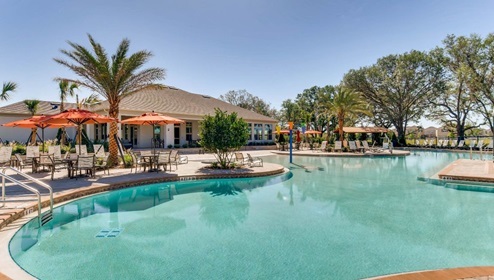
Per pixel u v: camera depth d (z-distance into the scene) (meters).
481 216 6.84
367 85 41.34
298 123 56.62
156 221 6.50
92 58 12.96
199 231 5.84
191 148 26.27
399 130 41.62
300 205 7.93
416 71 38.34
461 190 9.86
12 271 3.81
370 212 7.23
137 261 4.44
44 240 5.30
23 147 17.55
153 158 12.75
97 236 5.52
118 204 8.02
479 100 33.34
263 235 5.61
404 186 10.57
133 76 14.55
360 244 5.16
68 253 4.73
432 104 39.38
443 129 42.66
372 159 21.06
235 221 6.50
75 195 8.07
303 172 14.20
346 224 6.28
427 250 4.91
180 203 8.15
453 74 35.97
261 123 36.06
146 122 14.02
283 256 4.67
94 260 4.47
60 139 23.92
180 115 26.08
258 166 14.72
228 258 4.57
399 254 4.74
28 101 20.73
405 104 40.72
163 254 4.71
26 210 6.24
